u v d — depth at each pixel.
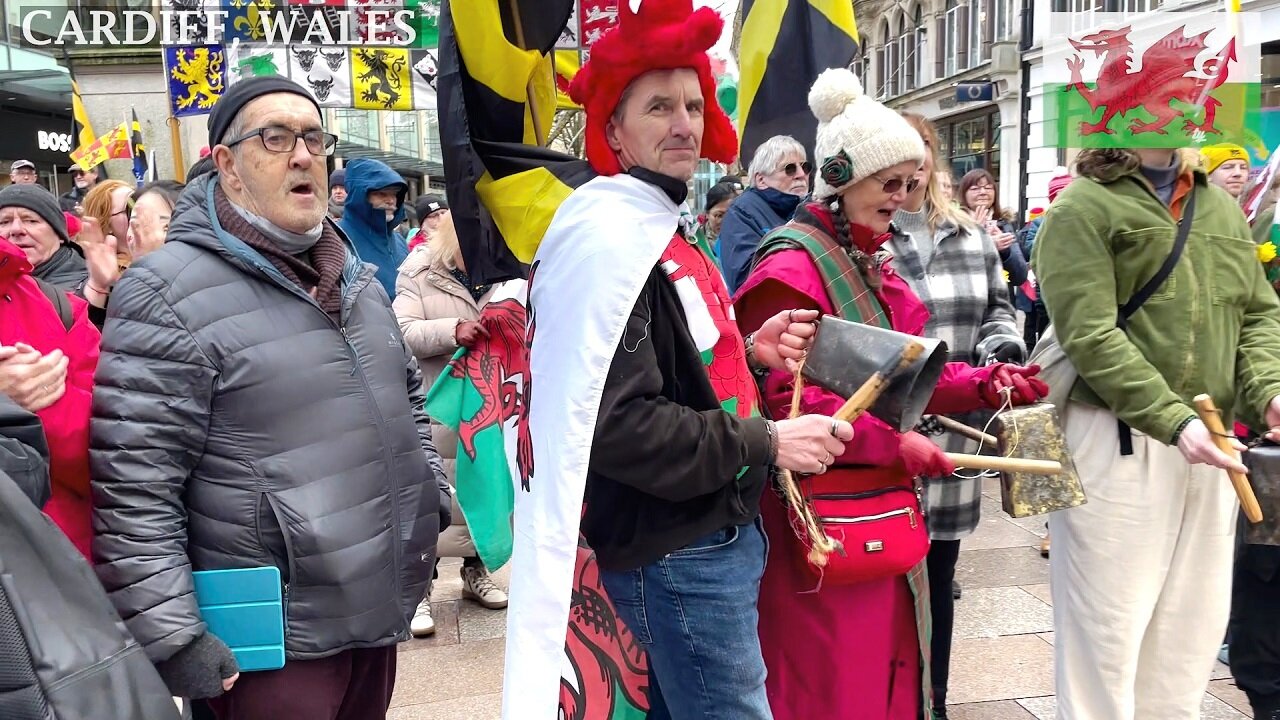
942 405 2.38
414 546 2.06
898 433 1.97
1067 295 2.39
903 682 2.35
